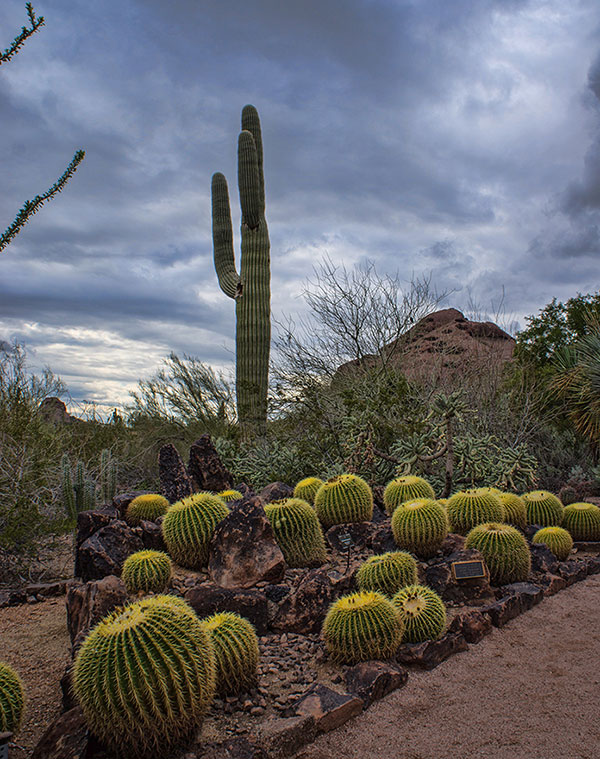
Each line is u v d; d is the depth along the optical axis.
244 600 4.26
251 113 13.95
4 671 3.18
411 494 6.42
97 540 5.36
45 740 2.96
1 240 2.84
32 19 2.86
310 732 3.10
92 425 12.03
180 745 2.97
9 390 8.44
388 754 2.96
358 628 3.76
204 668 2.97
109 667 2.74
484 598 4.81
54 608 5.21
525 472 7.77
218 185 14.40
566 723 3.18
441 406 7.31
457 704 3.40
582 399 11.20
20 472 7.38
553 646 4.14
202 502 5.24
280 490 6.86
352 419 7.93
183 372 12.70
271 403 10.60
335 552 5.68
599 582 5.59
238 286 13.07
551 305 16.48
